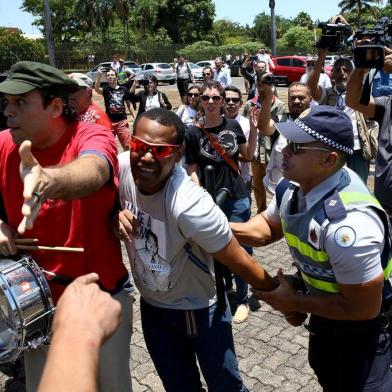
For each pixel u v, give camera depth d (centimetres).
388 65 294
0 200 205
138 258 222
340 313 192
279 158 405
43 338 183
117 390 209
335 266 185
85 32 5775
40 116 184
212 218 201
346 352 209
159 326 233
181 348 234
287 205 207
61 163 194
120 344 210
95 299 106
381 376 207
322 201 188
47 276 195
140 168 200
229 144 370
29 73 180
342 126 188
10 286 171
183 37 5694
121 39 5116
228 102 432
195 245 215
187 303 224
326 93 543
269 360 335
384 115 317
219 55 4338
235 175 375
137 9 5434
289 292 205
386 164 313
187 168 379
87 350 93
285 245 532
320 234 186
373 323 204
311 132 186
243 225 237
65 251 186
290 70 2597
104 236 204
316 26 411
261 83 391
